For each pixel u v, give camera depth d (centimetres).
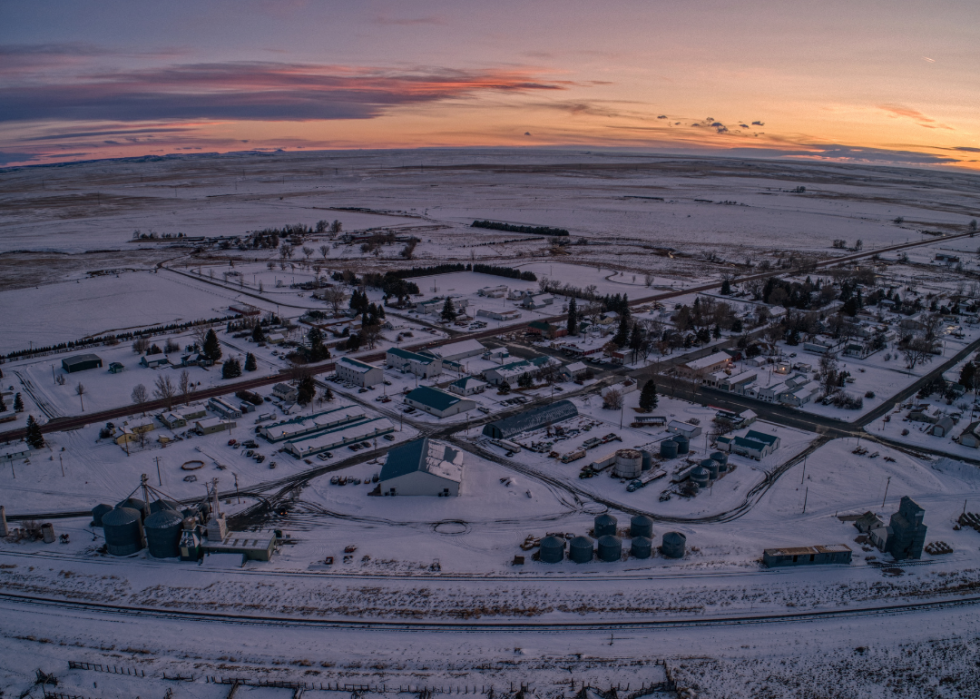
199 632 5997
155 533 7031
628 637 5950
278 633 5981
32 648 5772
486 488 8669
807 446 9950
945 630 6072
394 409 11269
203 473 8994
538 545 7400
